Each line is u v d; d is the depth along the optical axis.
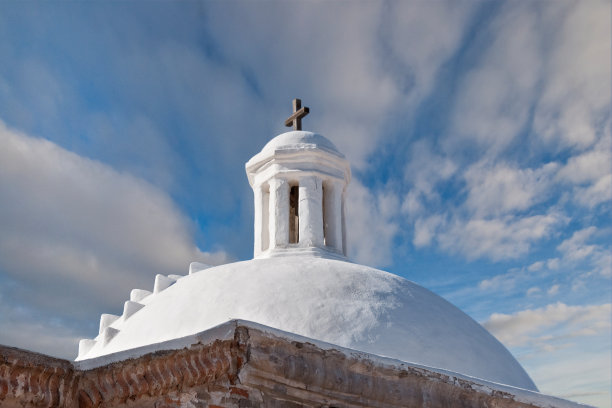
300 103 14.85
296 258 10.94
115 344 9.84
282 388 6.90
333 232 13.11
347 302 9.51
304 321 9.02
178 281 10.98
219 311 9.23
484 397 8.01
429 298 10.65
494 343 10.60
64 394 5.66
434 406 7.68
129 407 6.02
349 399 7.30
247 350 6.68
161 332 9.27
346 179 13.95
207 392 6.43
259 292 9.52
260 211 13.20
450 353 9.36
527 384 10.08
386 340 9.05
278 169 13.05
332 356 7.22
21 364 5.33
